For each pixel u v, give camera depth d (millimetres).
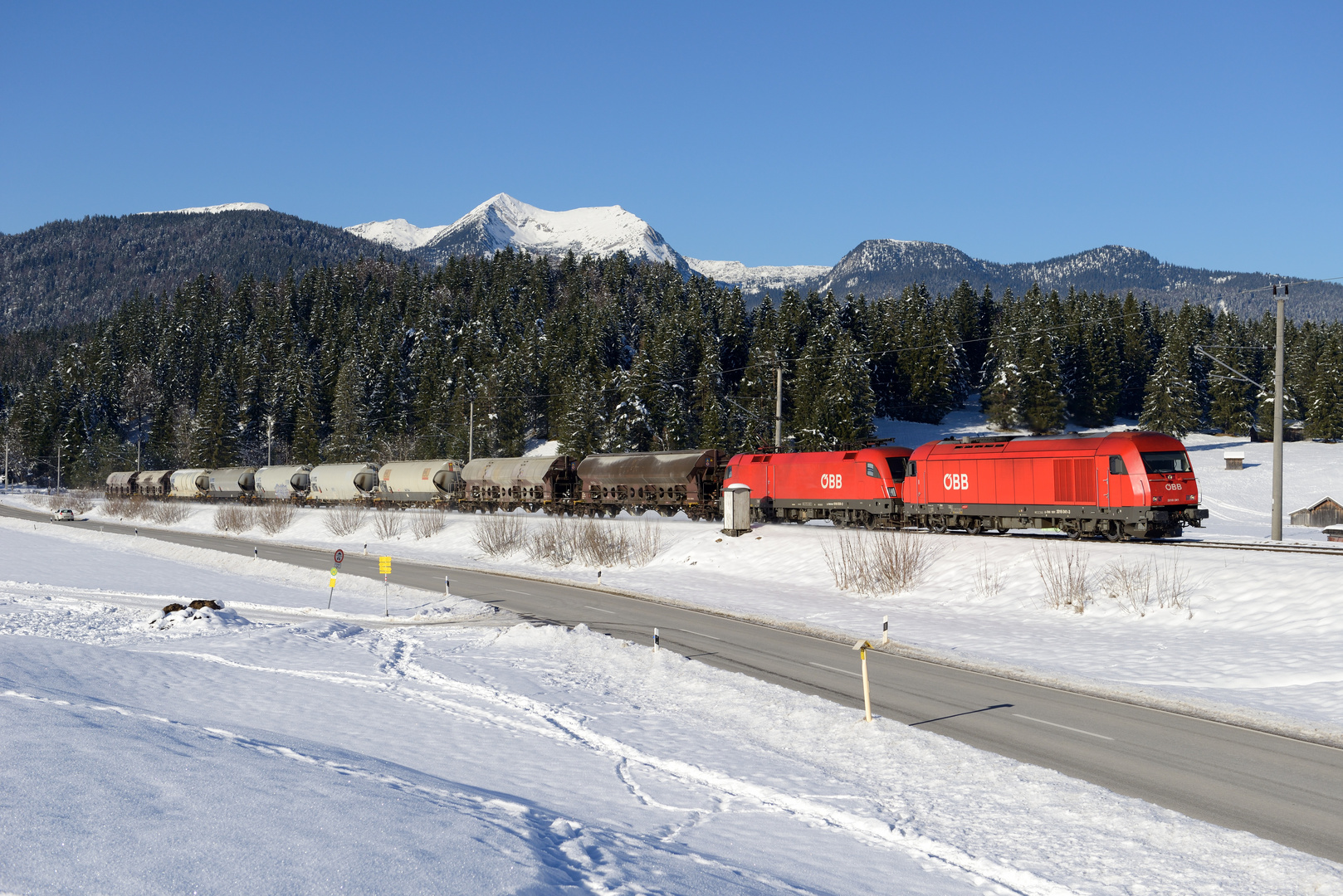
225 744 9078
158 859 5312
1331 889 7691
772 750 12688
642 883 6219
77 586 39562
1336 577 21531
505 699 15891
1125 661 19141
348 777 8164
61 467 148375
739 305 139875
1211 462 92750
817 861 7988
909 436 121625
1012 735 13289
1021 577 27906
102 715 9844
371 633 26016
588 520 49281
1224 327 134125
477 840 6426
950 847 8641
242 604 33625
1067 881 7820
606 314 148250
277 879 5176
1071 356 126812
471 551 51875
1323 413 105750
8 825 5594
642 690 17203
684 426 101062
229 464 133750
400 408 132125
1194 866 8188
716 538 41656
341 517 66062
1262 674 17250
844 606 28500
